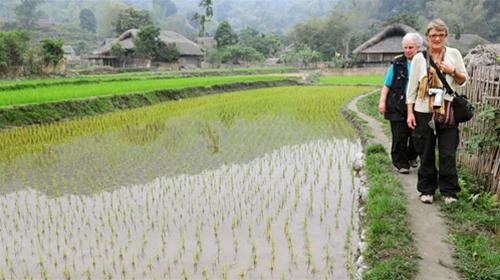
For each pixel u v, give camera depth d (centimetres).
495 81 607
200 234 589
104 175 878
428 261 445
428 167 577
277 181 826
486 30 7088
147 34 5181
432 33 532
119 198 740
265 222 626
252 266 500
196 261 515
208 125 1451
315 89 2888
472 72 705
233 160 988
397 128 705
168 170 911
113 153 1059
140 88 2158
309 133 1307
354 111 1636
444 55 542
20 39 2995
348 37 7488
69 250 549
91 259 525
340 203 698
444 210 555
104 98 1772
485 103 626
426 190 586
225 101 2155
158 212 673
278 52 8212
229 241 566
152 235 589
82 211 681
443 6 7862
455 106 531
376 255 464
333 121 1530
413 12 8612
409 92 566
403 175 717
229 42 6944
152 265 508
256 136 1262
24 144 1162
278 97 2339
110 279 480
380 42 5028
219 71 4766
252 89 2916
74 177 866
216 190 776
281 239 568
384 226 507
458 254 450
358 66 5244
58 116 1523
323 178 841
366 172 763
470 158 691
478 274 416
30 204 716
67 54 7012
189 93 2338
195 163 964
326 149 1092
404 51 691
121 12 7244
